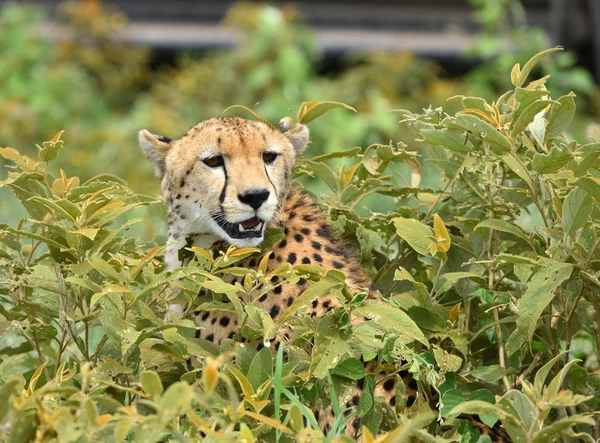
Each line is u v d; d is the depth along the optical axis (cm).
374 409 734
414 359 724
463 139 814
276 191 893
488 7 2452
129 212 1474
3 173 1856
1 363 893
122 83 2622
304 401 730
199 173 882
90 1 2662
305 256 857
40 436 592
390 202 1472
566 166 779
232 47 2741
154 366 764
